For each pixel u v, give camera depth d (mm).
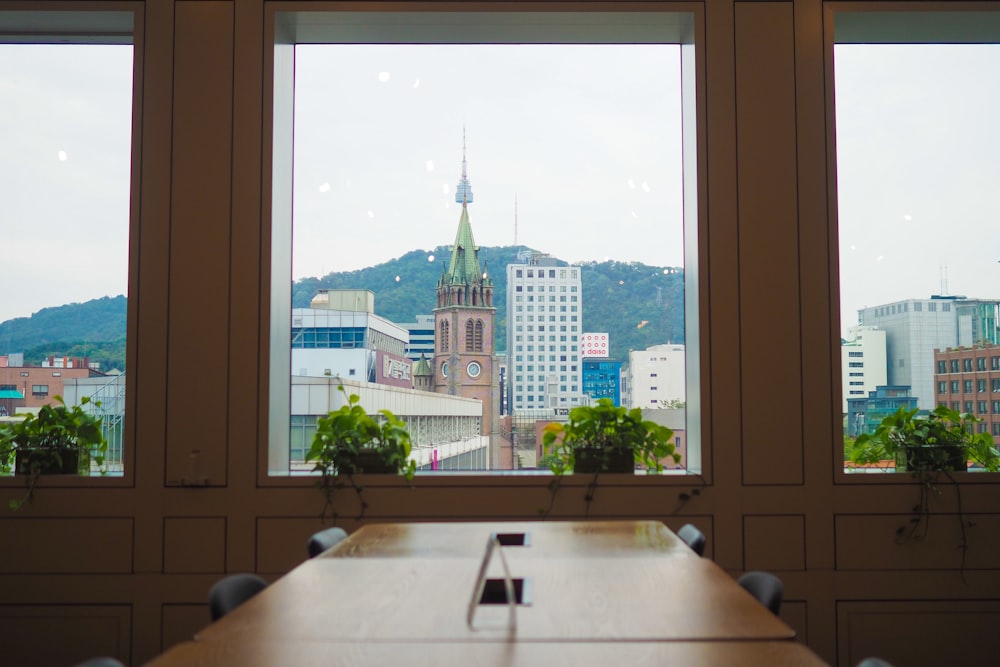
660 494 4164
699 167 4277
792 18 4312
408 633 1827
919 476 4141
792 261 4238
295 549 4148
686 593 2178
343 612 2012
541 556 2713
